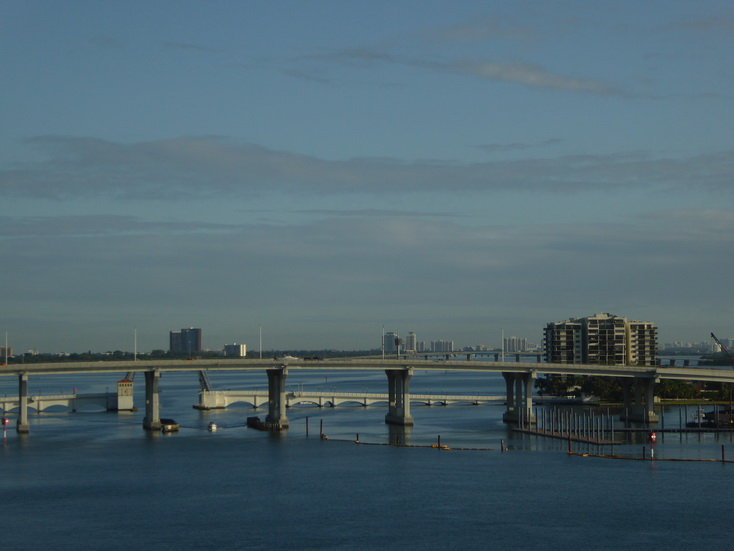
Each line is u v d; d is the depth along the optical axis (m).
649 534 166.75
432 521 175.38
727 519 176.62
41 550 157.75
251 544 160.88
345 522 174.88
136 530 170.00
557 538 164.12
